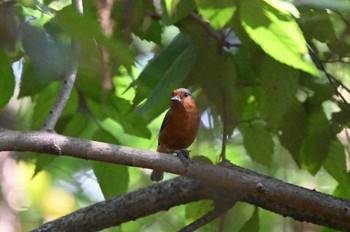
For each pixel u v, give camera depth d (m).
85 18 4.73
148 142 13.95
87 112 10.60
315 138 10.45
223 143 9.66
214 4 6.03
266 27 6.07
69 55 5.40
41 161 10.87
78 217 10.30
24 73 9.34
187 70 9.55
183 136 10.91
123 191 10.52
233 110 10.09
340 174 10.91
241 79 10.67
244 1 6.04
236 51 10.76
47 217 16.36
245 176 8.49
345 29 9.55
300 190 8.55
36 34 5.75
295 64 6.17
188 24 9.86
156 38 10.26
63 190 16.36
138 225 15.52
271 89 9.41
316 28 9.27
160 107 10.75
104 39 4.78
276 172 14.79
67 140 8.06
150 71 10.01
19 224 16.28
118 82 10.91
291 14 6.37
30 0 6.21
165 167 8.32
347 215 8.50
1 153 16.89
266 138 10.90
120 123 10.92
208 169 8.43
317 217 9.78
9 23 5.79
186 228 10.38
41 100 10.57
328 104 11.86
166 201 10.36
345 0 8.16
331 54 10.64
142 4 8.71
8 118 14.46
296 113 10.20
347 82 12.19
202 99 11.01
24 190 16.55
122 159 8.18
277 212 10.09
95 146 8.11
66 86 8.74
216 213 10.41
